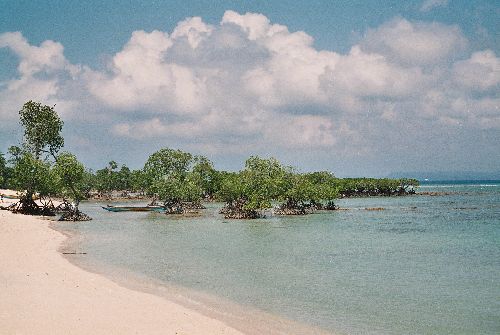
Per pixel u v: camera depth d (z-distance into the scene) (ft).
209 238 152.25
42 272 81.10
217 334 51.62
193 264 101.65
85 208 322.96
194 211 286.25
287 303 68.64
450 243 138.72
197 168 408.87
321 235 160.86
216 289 77.20
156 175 364.79
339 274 90.79
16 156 266.16
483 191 617.21
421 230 175.63
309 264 102.63
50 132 265.75
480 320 60.90
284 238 152.05
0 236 130.11
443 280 85.71
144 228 184.96
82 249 122.52
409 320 60.80
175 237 154.20
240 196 241.14
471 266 100.17
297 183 262.88
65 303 60.03
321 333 55.01
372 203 362.74
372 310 65.16
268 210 277.85
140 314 57.62
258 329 55.36
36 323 50.57
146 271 92.53
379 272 93.50
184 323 54.90
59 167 220.43
